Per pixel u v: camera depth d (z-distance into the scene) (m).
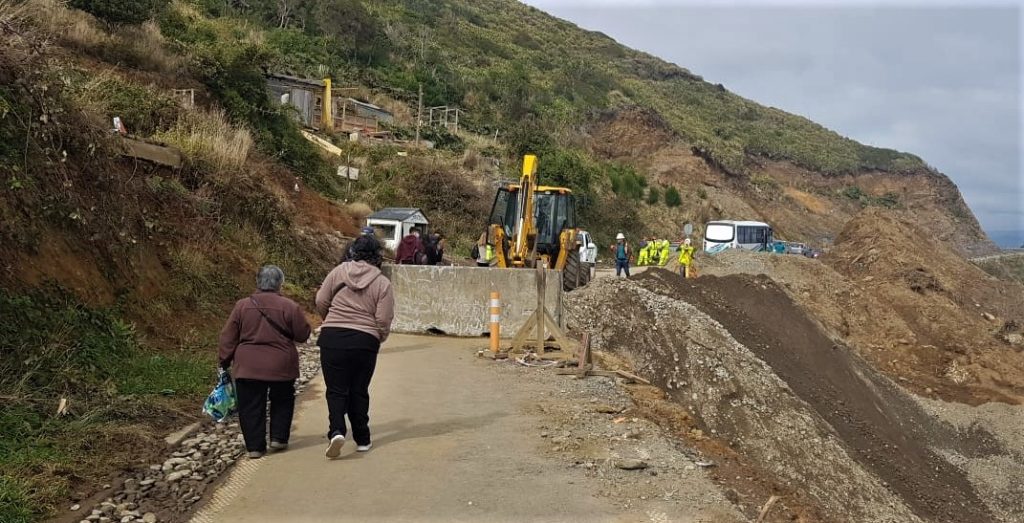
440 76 63.22
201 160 15.52
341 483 6.04
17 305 7.52
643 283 20.80
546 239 20.00
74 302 8.51
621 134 70.06
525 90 68.62
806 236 72.69
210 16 46.28
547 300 13.54
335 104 43.88
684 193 62.50
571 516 5.52
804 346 22.17
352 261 6.75
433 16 88.62
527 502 5.75
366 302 6.59
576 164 50.94
